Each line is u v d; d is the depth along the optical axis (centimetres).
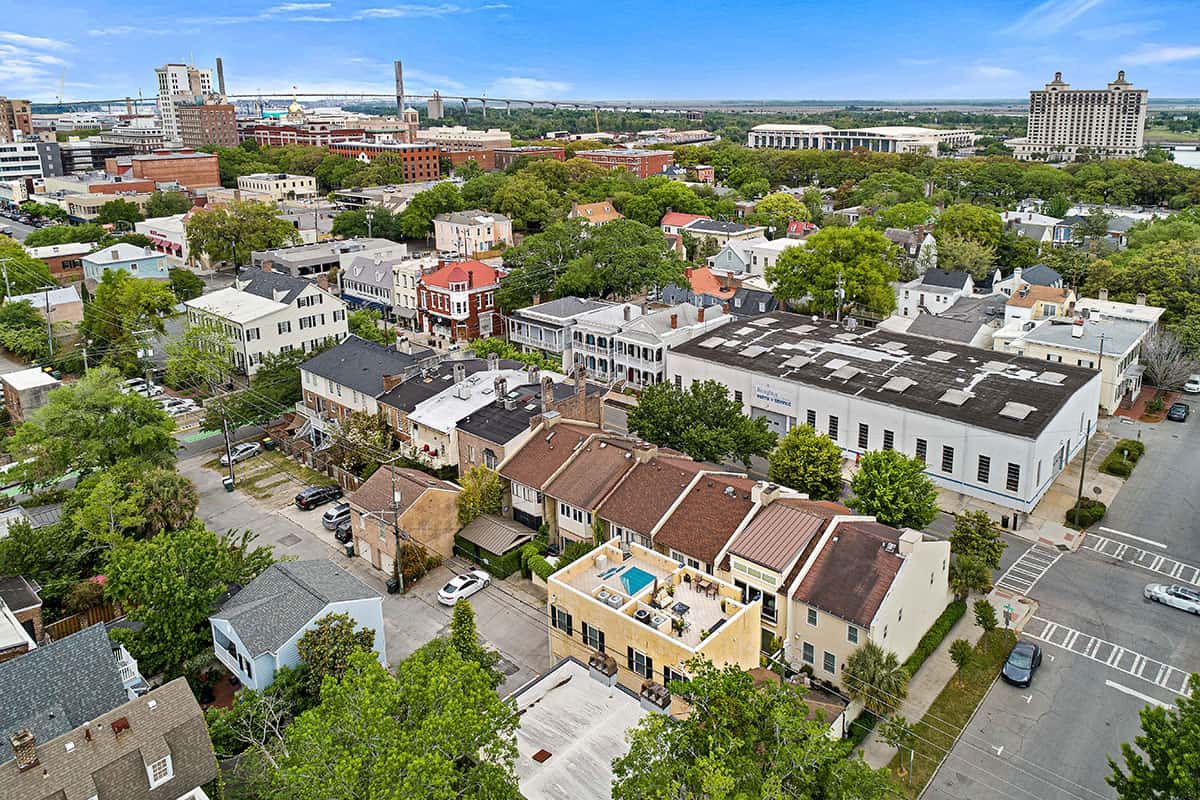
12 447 6531
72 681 3991
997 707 4497
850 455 7312
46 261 14200
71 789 3241
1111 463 7281
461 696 3033
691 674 3653
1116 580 5675
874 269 10744
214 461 7856
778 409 7750
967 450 6581
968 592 5462
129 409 6844
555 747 3531
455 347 10181
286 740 3123
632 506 5531
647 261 11619
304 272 13962
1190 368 8700
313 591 4609
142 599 4684
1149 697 4550
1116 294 10350
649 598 4400
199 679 4634
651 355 8969
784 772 2741
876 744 4262
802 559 4753
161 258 13675
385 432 7306
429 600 5644
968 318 10162
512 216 17962
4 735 3634
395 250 15088
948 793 3938
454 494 6138
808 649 4666
